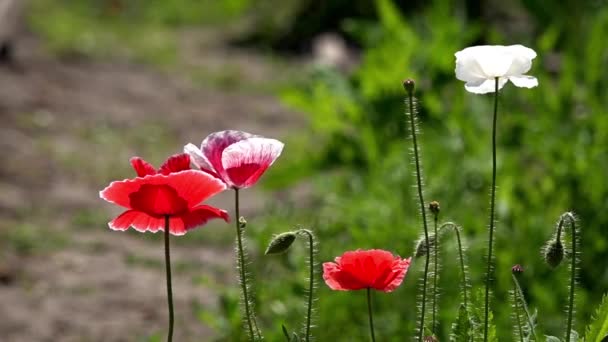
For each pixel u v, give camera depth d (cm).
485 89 303
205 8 2094
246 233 739
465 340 316
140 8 2086
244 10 2017
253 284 604
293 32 1812
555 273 588
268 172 867
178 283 773
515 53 294
